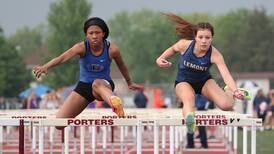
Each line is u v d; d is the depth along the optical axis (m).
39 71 20.31
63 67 117.25
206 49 19.92
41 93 87.06
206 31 19.78
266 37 179.12
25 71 130.62
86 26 20.56
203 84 20.56
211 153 37.50
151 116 22.06
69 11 113.62
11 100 105.56
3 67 123.94
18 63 129.25
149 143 44.44
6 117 22.06
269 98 63.56
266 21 181.12
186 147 40.09
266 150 39.19
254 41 179.50
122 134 32.91
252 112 63.16
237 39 185.12
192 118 19.09
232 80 19.55
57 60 20.45
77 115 21.92
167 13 20.45
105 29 20.59
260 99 61.12
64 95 66.38
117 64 21.59
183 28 20.30
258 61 175.62
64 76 117.06
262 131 59.44
